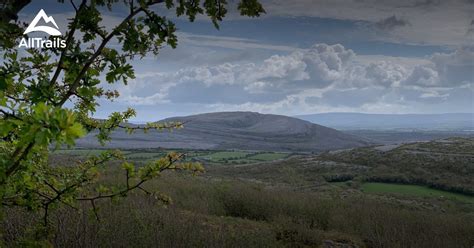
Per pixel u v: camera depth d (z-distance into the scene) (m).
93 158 2.67
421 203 23.55
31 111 1.62
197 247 6.36
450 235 10.95
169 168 2.20
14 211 4.16
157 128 2.92
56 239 4.30
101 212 6.28
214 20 2.11
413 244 9.26
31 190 2.28
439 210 20.62
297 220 10.40
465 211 22.00
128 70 2.05
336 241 9.45
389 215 12.53
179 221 7.54
